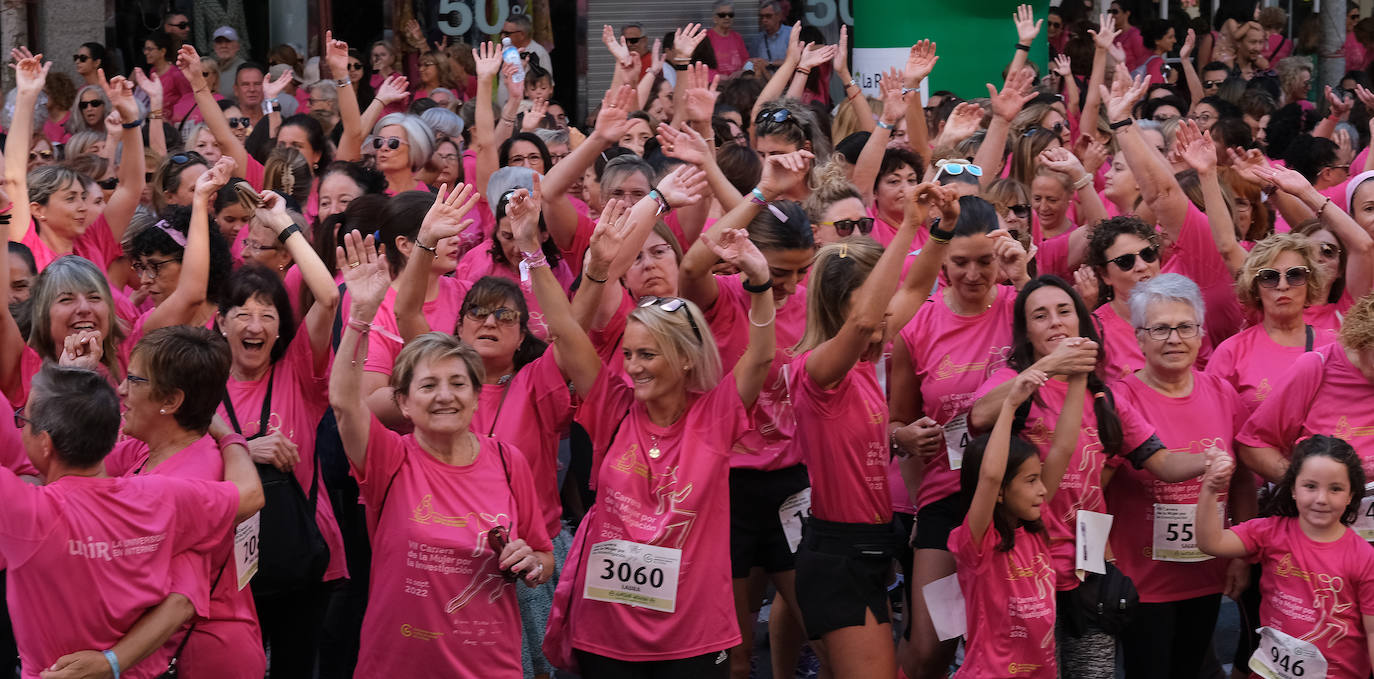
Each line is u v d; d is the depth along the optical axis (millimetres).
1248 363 5055
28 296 5031
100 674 3492
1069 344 4160
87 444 3508
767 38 12375
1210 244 5863
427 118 8922
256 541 4012
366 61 12797
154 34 12414
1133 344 5250
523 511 4098
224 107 9258
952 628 4453
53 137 10844
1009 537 4184
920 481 4945
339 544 4535
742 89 9352
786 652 5062
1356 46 14547
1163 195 5863
